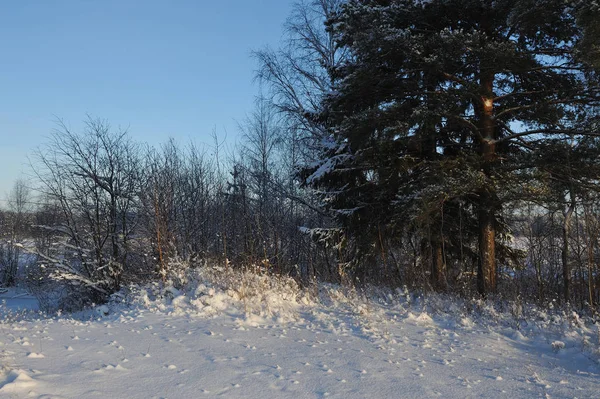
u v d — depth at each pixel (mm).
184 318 8906
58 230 18859
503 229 14539
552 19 11156
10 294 27844
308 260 19969
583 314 10195
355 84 12938
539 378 5781
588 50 9883
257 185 23906
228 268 12375
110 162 18797
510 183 11820
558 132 12219
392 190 14172
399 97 13008
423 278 13281
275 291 10812
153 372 5445
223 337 7449
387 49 12062
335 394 4910
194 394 4707
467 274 15062
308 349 6879
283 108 20672
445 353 6969
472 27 12656
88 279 16984
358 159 13391
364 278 14742
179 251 15828
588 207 12625
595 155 11500
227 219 21266
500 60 11227
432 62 11625
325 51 19984
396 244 15336
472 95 11969
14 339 6930
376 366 6062
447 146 14453
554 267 14961
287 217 23312
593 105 11953
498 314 9461
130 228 18578
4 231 31078
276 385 5121
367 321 8859
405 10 12453
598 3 9469
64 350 6344
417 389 5199
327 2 19922
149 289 11914
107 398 4457
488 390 5285
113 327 8258
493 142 12656
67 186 18688
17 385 4422
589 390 5355
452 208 14406
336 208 16562
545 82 12852
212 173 22688
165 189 17297
